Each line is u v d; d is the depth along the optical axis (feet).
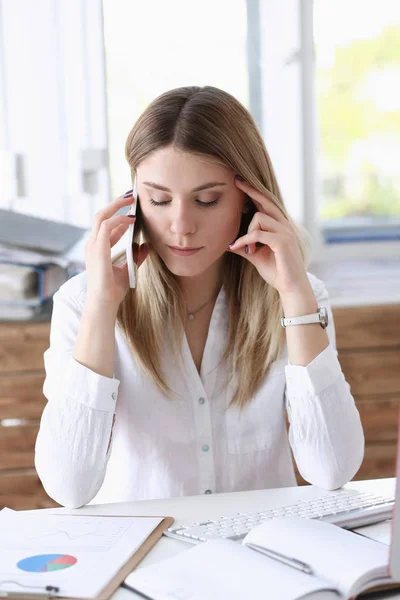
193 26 9.01
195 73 9.10
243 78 9.20
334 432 4.35
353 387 7.64
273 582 2.90
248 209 4.76
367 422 7.68
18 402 7.30
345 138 9.64
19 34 8.52
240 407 4.80
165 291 4.76
